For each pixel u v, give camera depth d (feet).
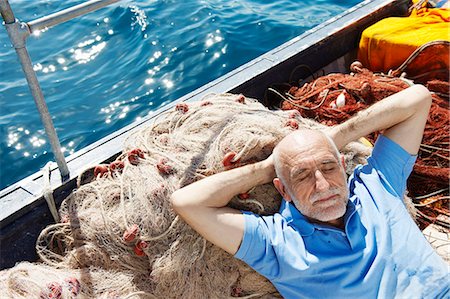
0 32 18.75
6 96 15.16
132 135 8.77
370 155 8.26
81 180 8.32
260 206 7.64
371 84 10.29
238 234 6.95
